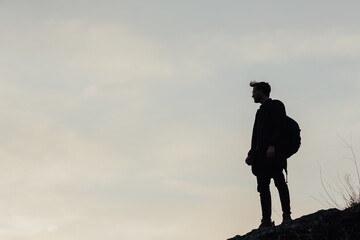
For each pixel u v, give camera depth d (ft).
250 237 28.25
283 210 30.68
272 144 30.71
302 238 27.45
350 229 27.48
